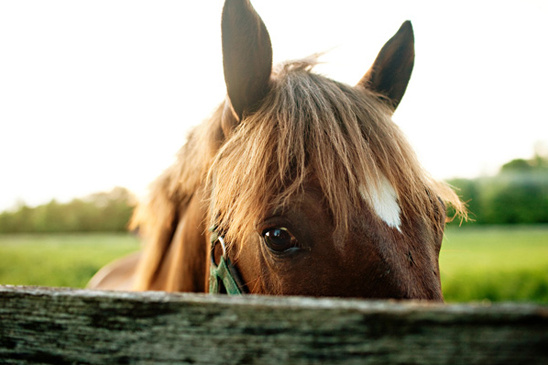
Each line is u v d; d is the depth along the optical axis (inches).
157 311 24.3
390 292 39.9
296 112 48.0
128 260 132.3
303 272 42.8
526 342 18.7
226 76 50.0
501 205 899.4
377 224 42.2
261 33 50.5
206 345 23.3
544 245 494.3
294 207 43.4
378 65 63.2
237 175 46.9
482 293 253.0
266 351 22.3
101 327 25.5
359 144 44.9
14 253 424.2
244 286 50.3
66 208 946.1
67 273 295.3
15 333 27.5
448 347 19.7
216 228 53.3
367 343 20.8
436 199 51.5
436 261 47.7
